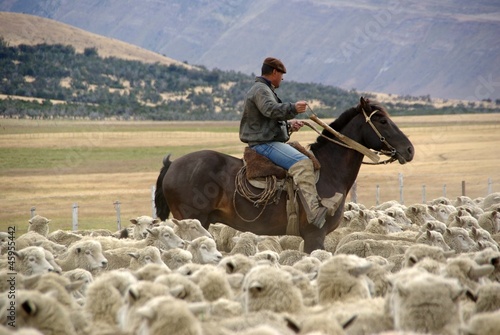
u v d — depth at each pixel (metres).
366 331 7.02
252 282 7.75
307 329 6.49
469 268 8.54
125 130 99.56
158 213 15.66
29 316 6.73
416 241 14.91
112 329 7.26
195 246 14.16
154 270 9.02
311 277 9.84
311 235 14.66
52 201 39.31
